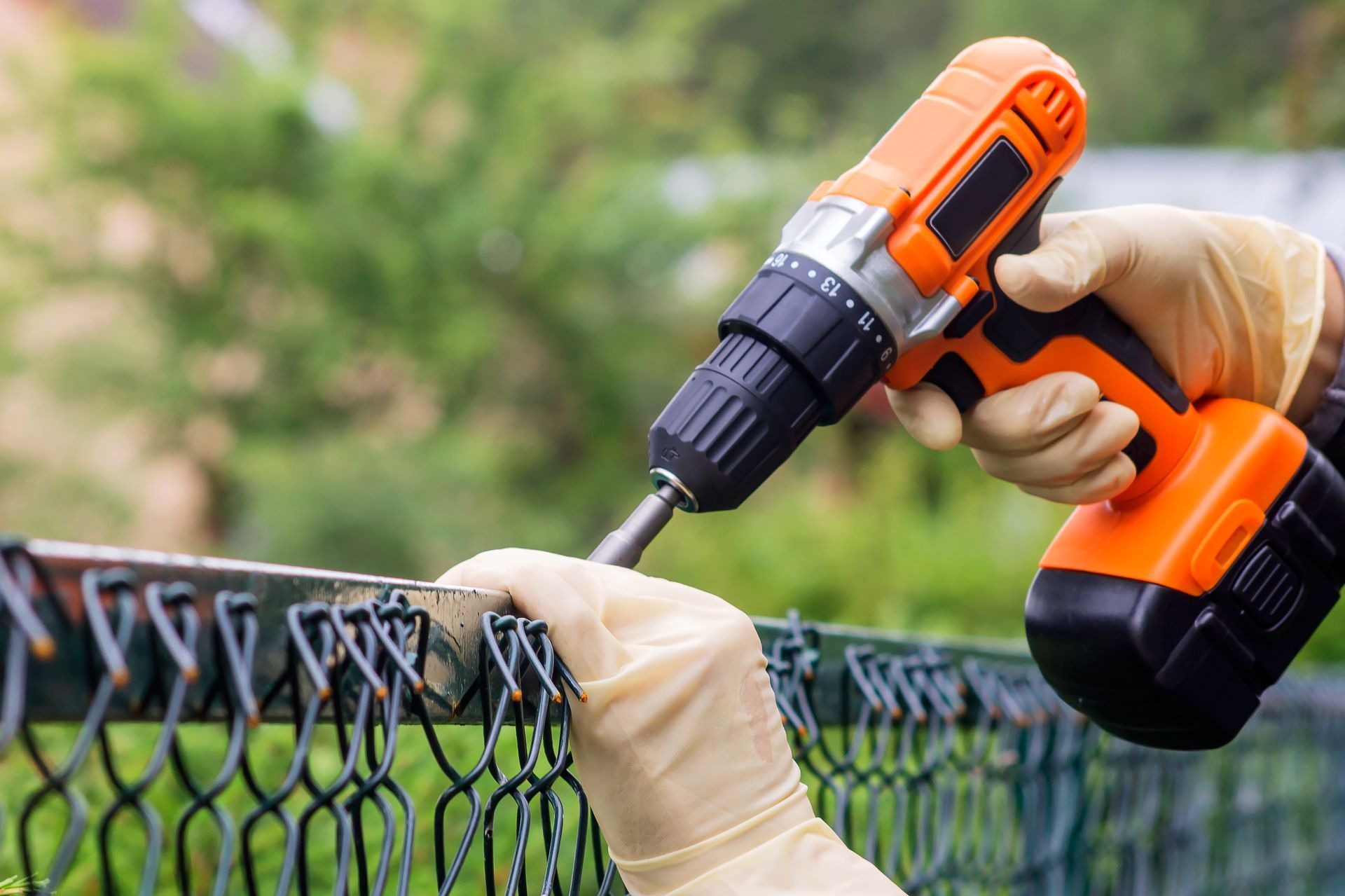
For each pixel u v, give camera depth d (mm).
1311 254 1327
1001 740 1542
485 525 9562
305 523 8875
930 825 1332
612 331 11391
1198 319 1273
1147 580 1195
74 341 9227
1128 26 14906
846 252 1079
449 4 10609
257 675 646
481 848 1512
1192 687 1202
